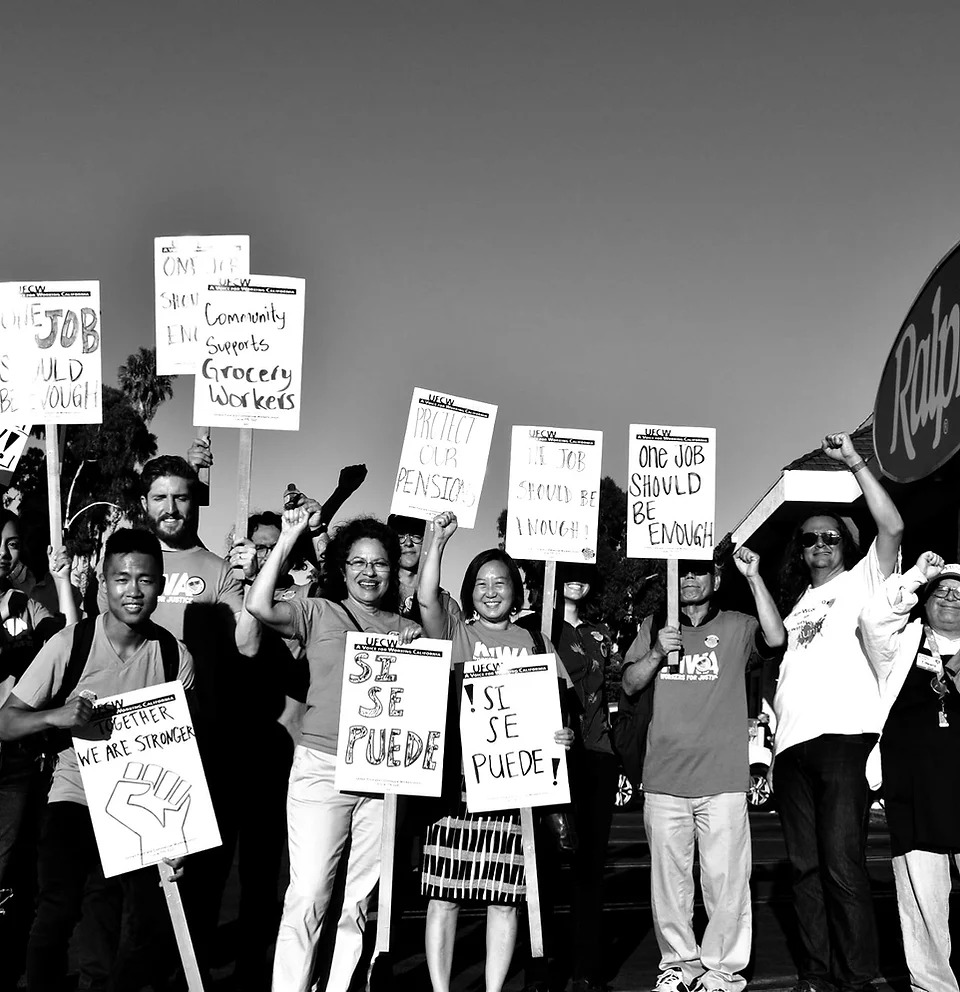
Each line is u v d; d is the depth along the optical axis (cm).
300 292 674
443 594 658
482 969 698
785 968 704
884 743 596
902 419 726
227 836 627
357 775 561
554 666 602
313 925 557
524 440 728
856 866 601
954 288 658
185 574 615
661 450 705
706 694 639
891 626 582
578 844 671
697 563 679
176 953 601
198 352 671
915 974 582
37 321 693
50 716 497
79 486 4769
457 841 587
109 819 513
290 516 562
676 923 636
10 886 612
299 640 588
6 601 622
